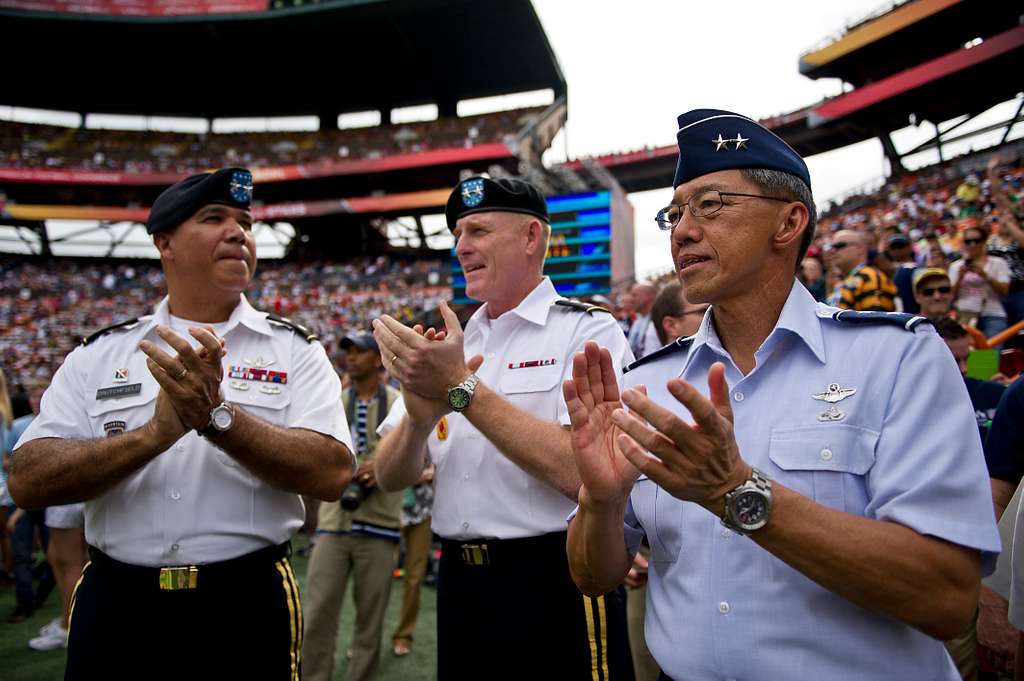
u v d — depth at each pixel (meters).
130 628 1.82
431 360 1.79
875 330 1.29
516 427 1.78
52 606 5.51
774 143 1.37
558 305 2.29
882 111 24.08
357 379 4.28
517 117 36.06
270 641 1.91
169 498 1.87
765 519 1.09
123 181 35.22
